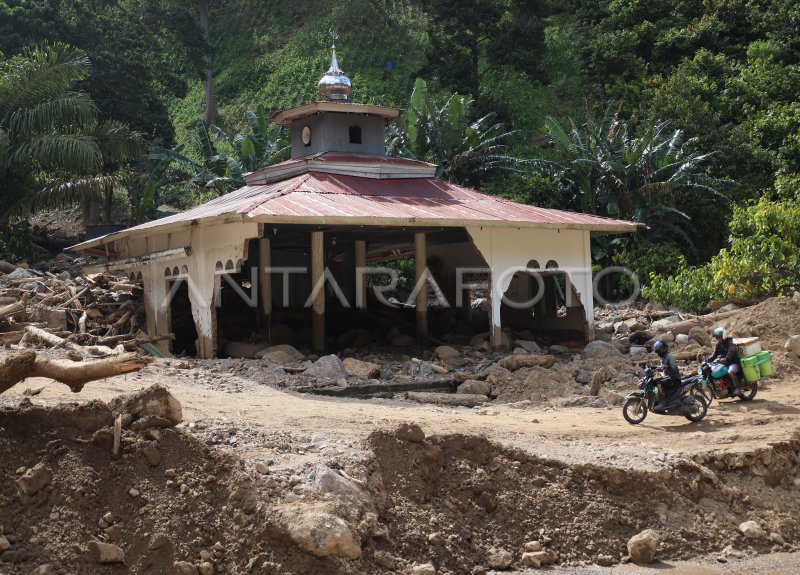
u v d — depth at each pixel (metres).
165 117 48.88
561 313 28.33
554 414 14.88
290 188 19.97
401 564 8.56
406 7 73.62
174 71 60.62
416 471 9.80
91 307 22.23
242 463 8.98
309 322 25.19
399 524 9.10
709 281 26.11
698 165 35.81
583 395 16.67
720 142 38.41
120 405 9.42
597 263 34.16
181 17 59.81
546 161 36.88
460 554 9.09
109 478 8.66
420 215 18.64
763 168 38.47
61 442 8.77
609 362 18.86
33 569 7.70
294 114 23.50
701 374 15.31
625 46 51.22
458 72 52.16
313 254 20.91
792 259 24.12
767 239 24.72
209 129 41.59
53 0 46.00
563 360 19.62
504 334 21.22
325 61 67.81
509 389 17.19
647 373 14.01
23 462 8.55
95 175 34.88
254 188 23.14
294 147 24.34
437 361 19.52
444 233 24.25
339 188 20.61
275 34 74.38
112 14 59.94
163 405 9.36
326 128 23.05
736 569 9.37
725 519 10.39
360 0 74.62
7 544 7.80
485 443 10.34
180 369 16.88
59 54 32.00
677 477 10.55
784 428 12.89
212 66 64.75
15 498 8.24
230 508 8.48
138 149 35.06
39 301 22.59
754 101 43.34
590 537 9.68
